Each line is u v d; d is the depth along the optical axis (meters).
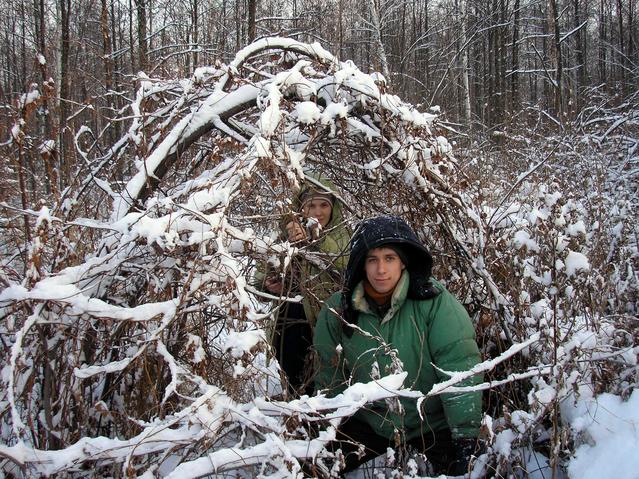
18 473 1.94
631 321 2.53
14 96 2.88
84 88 4.37
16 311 2.23
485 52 21.42
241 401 2.09
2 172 2.96
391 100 2.78
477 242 2.95
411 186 2.88
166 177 3.14
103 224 2.20
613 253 3.29
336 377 2.48
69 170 2.99
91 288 2.21
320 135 2.75
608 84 12.67
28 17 10.38
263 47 2.88
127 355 2.24
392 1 15.70
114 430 2.31
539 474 2.08
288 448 1.77
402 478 1.97
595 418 1.96
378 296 2.33
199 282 2.10
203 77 2.88
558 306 2.41
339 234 2.91
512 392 2.58
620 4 20.00
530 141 7.11
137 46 9.12
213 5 11.47
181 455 2.08
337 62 2.87
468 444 2.19
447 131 4.48
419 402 1.83
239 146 2.73
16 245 2.80
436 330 2.26
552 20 12.18
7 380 1.90
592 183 4.75
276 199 2.39
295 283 2.65
